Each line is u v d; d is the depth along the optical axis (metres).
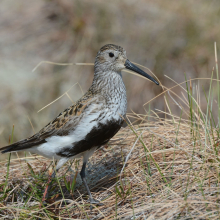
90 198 8.22
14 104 17.20
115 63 8.78
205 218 6.45
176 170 8.09
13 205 8.20
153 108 16.55
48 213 7.58
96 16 18.44
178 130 9.21
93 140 8.39
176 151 8.62
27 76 17.89
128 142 9.97
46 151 8.59
